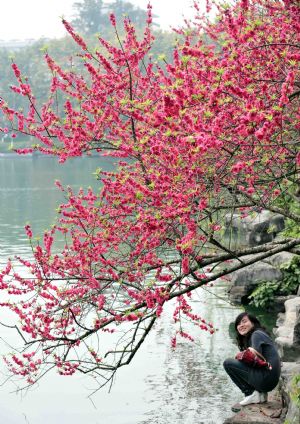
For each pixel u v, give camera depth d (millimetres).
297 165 7758
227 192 8070
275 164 7754
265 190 8500
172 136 6793
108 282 7969
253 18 8008
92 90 8328
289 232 13414
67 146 8195
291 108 7887
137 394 10531
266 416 8797
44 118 8195
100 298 7840
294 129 7625
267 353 9227
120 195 8141
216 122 6273
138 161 8320
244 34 6809
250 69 7105
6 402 10508
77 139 8062
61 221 8445
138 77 8773
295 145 7859
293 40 7797
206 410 9734
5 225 30812
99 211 8273
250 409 9086
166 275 8008
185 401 10125
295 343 11008
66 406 10281
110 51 8633
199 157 6887
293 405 8250
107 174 8156
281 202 9258
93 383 11164
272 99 6664
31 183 56906
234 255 8133
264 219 17922
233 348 12523
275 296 14812
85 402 10367
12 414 10047
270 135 6430
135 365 11836
